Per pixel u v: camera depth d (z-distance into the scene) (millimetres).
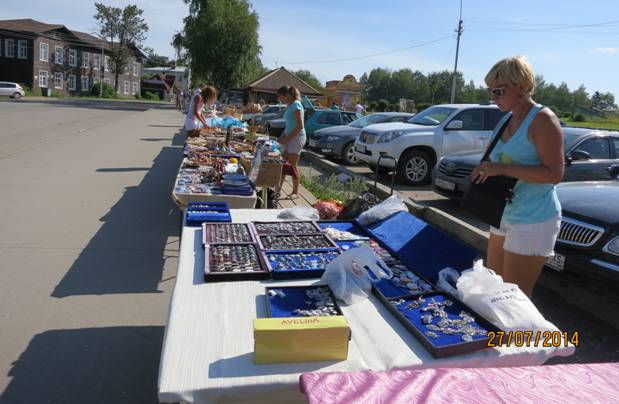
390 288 2457
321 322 1777
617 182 5406
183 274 2496
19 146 11641
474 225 6766
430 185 9891
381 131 9750
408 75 118312
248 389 1617
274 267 2598
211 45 40188
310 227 3535
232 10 40625
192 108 9297
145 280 4227
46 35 58000
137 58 80812
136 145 13203
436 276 2744
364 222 3686
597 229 3914
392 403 1495
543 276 4766
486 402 1553
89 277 4219
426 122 10328
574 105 98562
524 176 2477
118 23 74062
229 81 41875
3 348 3061
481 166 2656
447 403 1521
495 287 2121
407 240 3209
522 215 2592
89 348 3123
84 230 5496
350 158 12805
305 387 1550
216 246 2920
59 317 3500
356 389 1552
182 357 1740
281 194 7348
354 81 32438
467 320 2066
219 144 8352
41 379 2779
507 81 2486
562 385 1698
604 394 1670
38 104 32312
